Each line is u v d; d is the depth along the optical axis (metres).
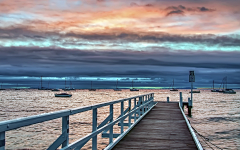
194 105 68.56
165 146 6.61
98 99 105.69
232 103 78.44
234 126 28.83
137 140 7.30
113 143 6.43
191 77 18.89
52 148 3.12
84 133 20.69
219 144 18.91
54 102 83.19
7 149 11.82
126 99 8.40
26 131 18.28
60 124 23.25
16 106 64.00
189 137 7.80
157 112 15.55
